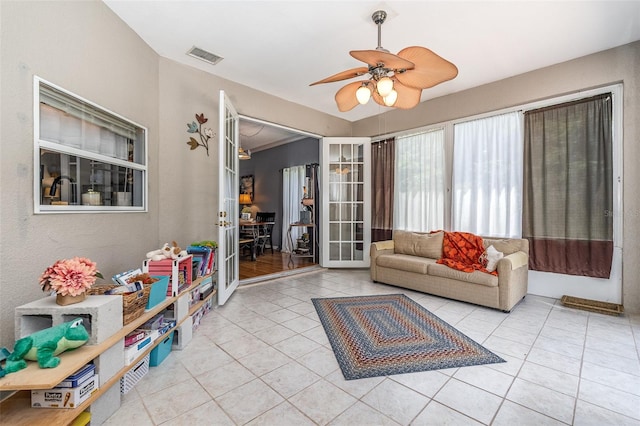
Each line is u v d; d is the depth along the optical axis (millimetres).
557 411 1494
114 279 1889
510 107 3662
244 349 2178
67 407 1264
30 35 1681
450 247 3748
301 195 6730
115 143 2451
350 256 5188
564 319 2756
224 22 2566
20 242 1624
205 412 1494
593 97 3105
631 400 1580
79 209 2039
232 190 3611
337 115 5246
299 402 1575
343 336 2395
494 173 3787
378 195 5160
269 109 4219
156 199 2996
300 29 2676
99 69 2234
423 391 1671
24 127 1646
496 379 1787
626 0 2258
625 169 2932
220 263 3049
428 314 2887
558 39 2816
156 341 1883
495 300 2957
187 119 3303
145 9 2383
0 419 1208
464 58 3176
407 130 4770
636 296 2900
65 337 1276
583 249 3156
